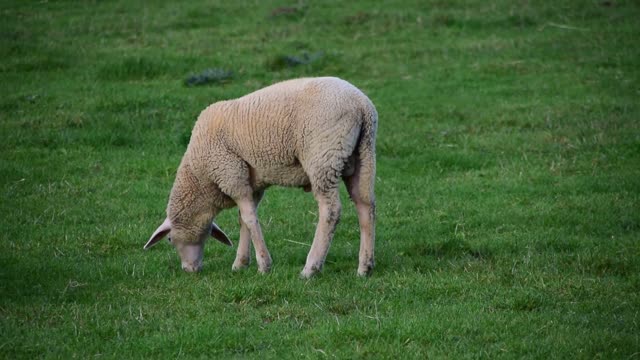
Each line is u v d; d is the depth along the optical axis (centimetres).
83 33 6644
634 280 2828
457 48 6178
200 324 2556
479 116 4934
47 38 6462
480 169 4241
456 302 2705
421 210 3722
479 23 6681
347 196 3984
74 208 3775
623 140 4375
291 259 3173
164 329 2550
